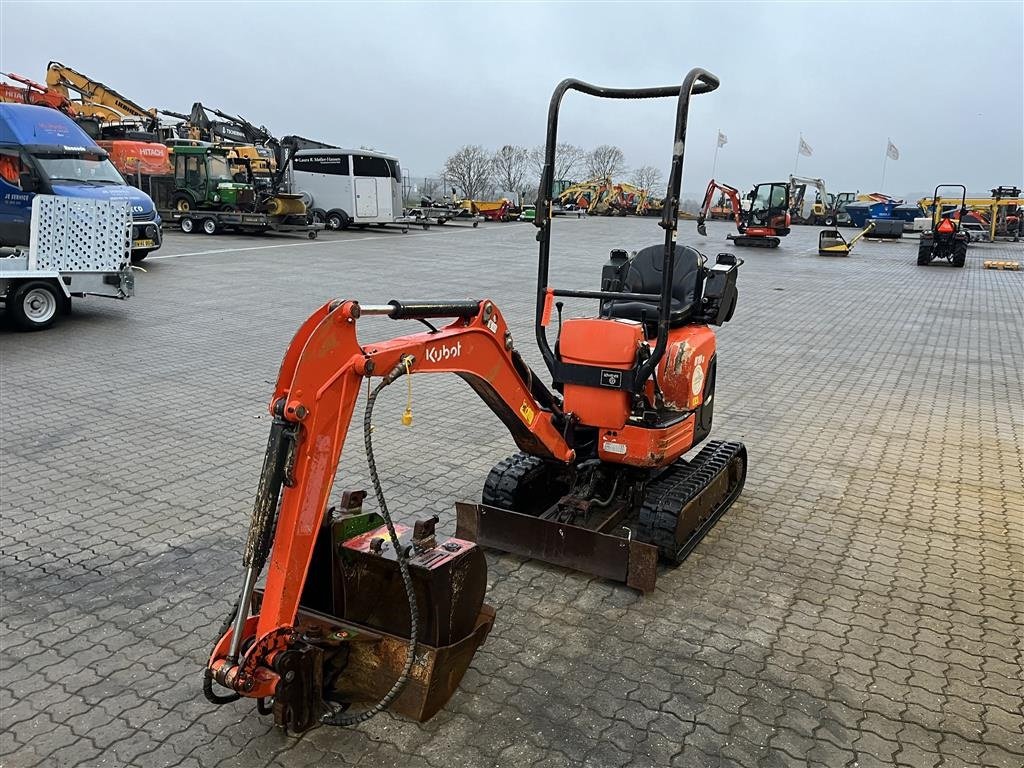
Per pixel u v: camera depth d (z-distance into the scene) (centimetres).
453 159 7075
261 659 286
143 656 386
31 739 329
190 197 2622
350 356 297
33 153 1510
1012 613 433
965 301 1594
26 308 1073
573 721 341
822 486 609
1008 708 354
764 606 436
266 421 740
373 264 1978
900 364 1026
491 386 395
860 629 415
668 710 349
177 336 1090
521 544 469
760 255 2589
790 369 994
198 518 536
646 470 493
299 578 294
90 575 460
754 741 331
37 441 675
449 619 335
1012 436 733
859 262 2406
